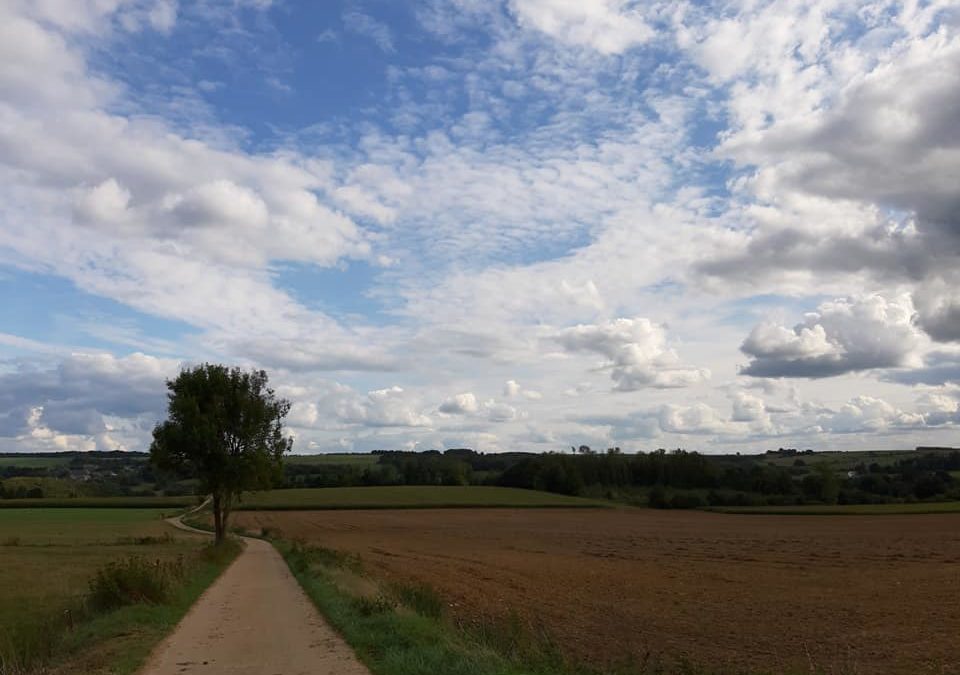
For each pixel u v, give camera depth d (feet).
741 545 223.92
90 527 312.71
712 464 546.26
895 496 485.15
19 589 97.91
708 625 81.05
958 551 197.06
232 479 165.07
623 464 560.20
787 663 61.16
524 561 165.37
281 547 189.37
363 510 437.99
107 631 55.62
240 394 166.71
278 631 56.54
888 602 101.65
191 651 48.96
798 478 529.45
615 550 205.26
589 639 69.97
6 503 459.32
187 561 117.19
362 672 41.47
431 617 62.03
